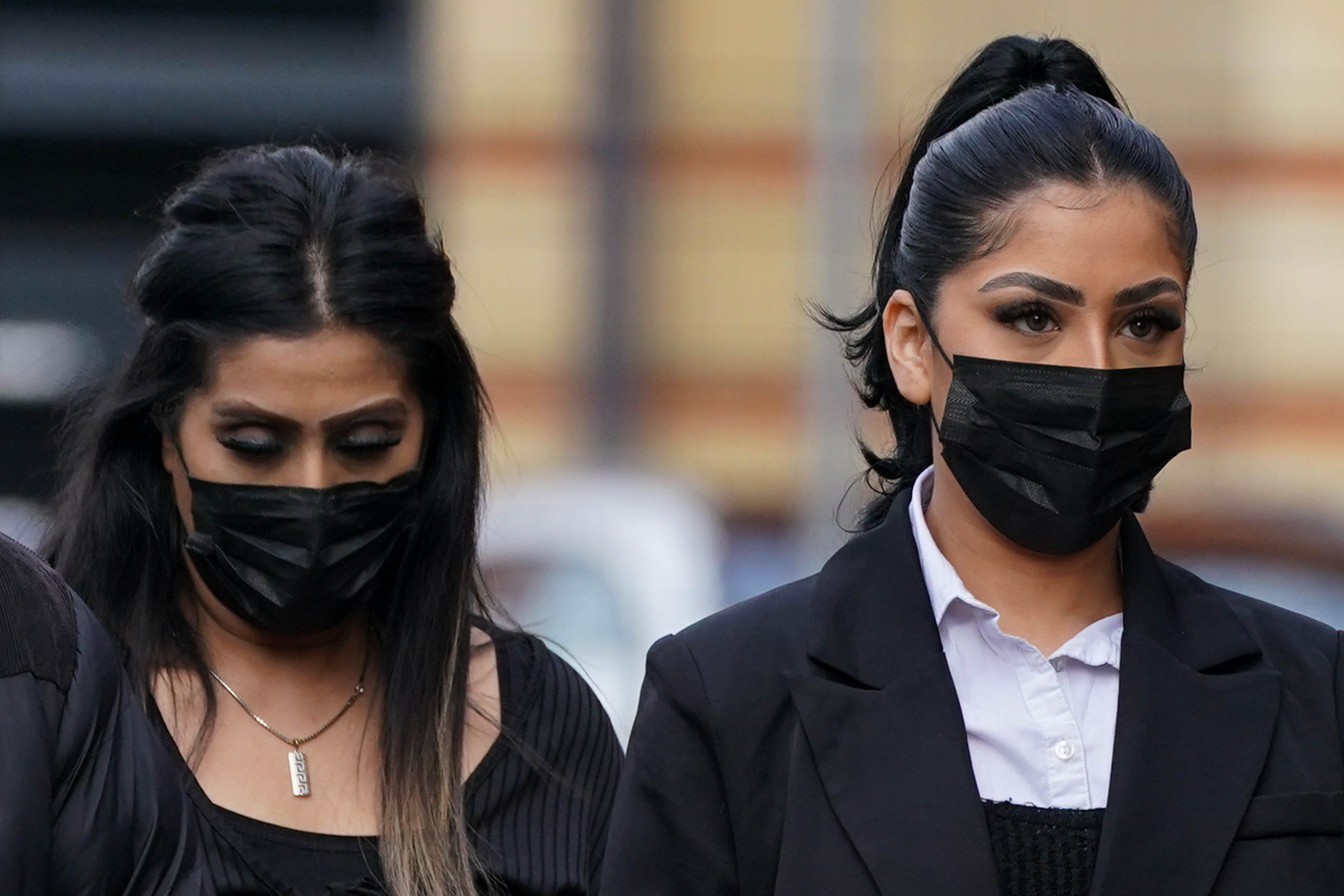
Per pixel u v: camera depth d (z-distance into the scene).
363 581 9.99
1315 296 47.16
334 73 45.19
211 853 9.94
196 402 9.81
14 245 45.22
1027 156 8.83
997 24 45.69
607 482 26.61
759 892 9.04
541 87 45.75
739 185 46.25
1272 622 9.40
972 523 9.25
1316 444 47.09
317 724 10.52
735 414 46.22
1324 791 8.84
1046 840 8.70
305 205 9.84
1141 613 9.14
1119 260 8.66
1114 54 47.00
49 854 8.19
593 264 45.94
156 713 10.16
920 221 9.20
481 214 45.75
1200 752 8.83
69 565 10.54
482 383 10.73
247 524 9.76
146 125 44.97
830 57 33.69
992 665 9.19
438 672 10.56
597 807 10.87
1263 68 47.06
